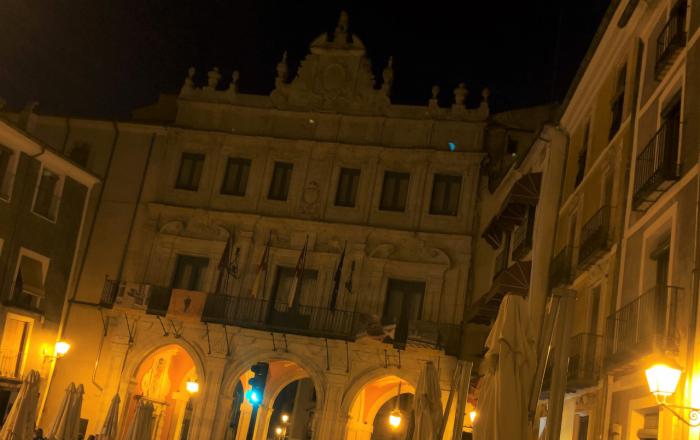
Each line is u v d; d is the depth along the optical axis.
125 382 37.84
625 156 19.38
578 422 21.47
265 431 41.28
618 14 20.31
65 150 42.09
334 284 38.59
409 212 38.88
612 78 22.41
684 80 15.38
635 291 17.05
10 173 32.88
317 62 41.41
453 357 35.94
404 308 38.16
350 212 39.38
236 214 39.78
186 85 42.19
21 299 34.56
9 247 33.12
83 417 37.75
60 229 36.47
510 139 39.16
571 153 26.64
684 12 16.30
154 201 40.59
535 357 10.97
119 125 41.78
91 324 39.00
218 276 39.16
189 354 37.91
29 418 23.08
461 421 15.54
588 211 23.14
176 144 41.38
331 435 36.16
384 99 40.34
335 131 40.50
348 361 36.78
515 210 31.31
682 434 12.65
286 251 39.28
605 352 17.81
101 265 40.12
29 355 34.81
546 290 22.39
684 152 14.91
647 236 16.67
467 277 37.62
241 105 41.28
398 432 51.97
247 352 37.62
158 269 39.78
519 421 10.50
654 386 11.04
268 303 38.66
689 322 12.92
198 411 37.09
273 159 40.62
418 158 39.28
